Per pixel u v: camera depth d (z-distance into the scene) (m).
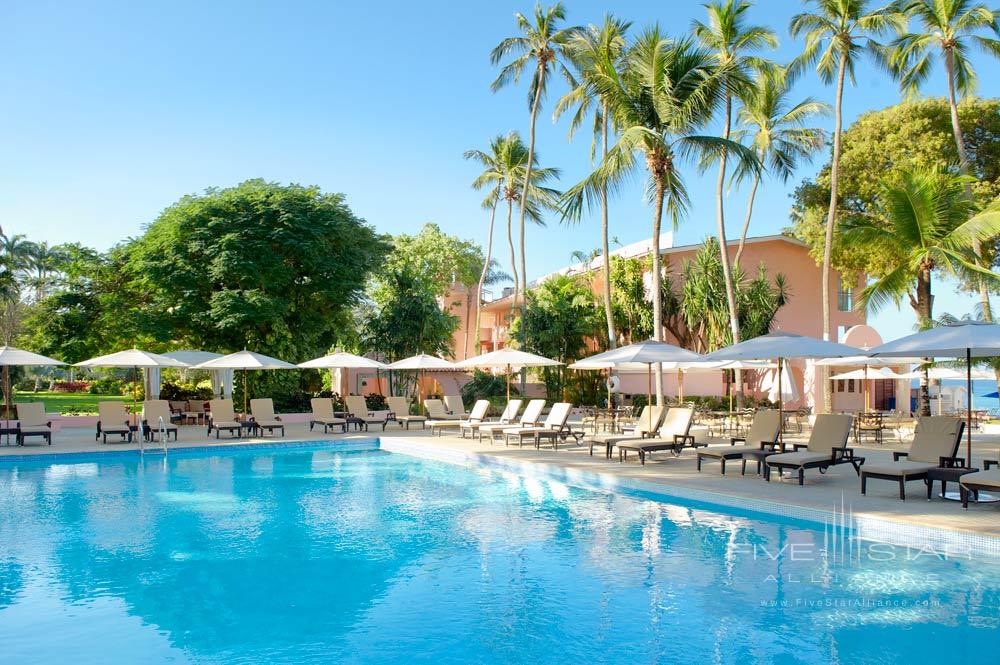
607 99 22.45
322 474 15.85
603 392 32.28
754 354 13.71
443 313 34.38
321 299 30.64
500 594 7.35
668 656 5.72
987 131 28.09
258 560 8.70
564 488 13.83
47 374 60.41
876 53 23.88
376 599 7.23
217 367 22.00
